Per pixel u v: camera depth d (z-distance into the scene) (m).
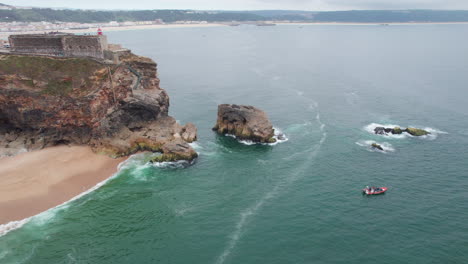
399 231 46.56
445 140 77.50
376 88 129.00
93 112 67.88
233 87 132.38
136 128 78.25
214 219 49.81
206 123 90.88
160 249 43.62
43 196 54.28
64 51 76.31
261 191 57.47
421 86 130.25
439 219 49.00
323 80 145.62
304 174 62.91
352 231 46.75
